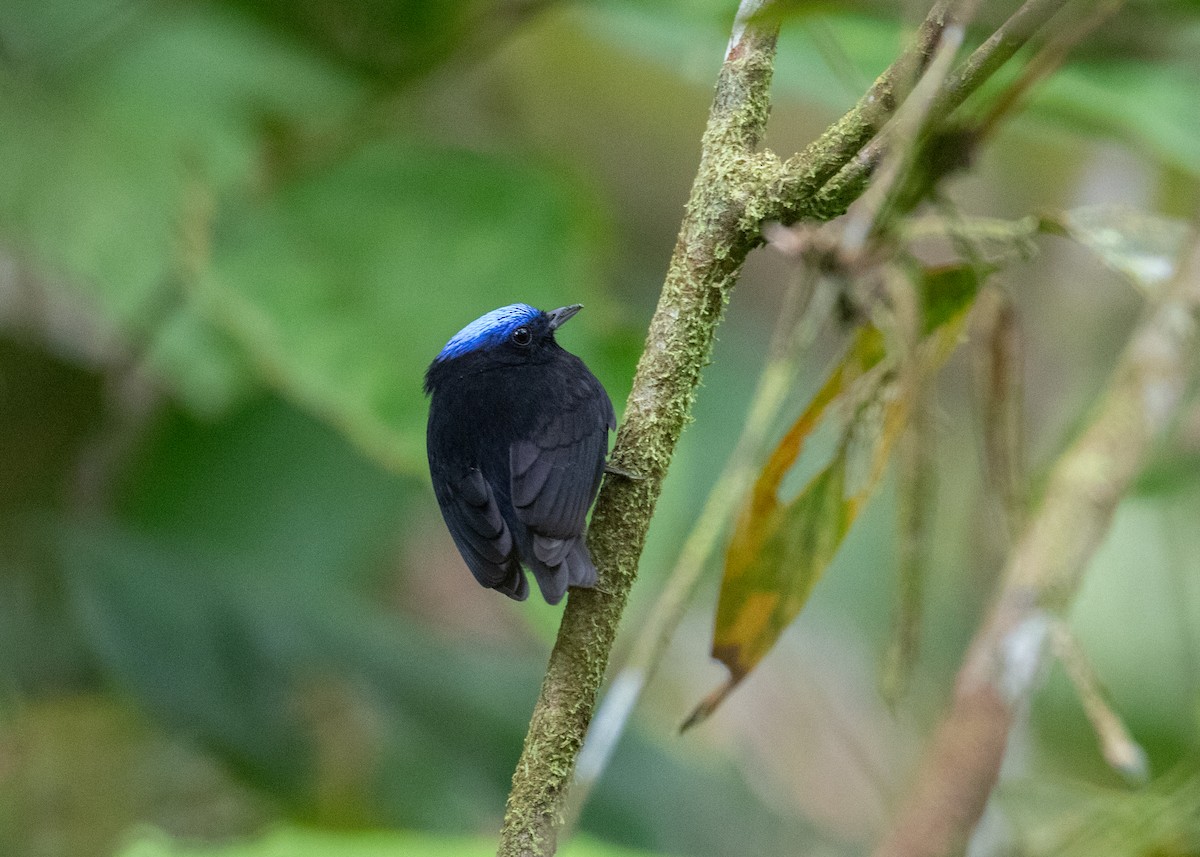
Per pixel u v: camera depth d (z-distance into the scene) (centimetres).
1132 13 690
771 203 564
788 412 1235
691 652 1636
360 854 873
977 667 696
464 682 1101
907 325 615
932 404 696
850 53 984
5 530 1076
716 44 1070
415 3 1100
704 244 579
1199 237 715
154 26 1139
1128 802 884
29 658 1046
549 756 565
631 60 1446
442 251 1004
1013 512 738
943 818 661
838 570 1555
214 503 1148
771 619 634
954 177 622
